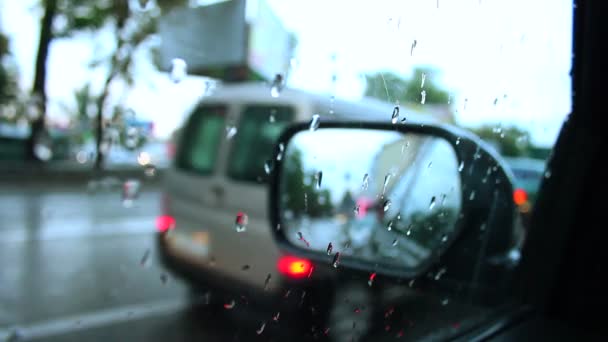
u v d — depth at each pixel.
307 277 1.59
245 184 2.74
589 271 1.42
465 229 1.54
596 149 1.47
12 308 2.71
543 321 1.42
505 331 1.35
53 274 3.34
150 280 3.04
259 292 1.93
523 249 1.59
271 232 2.08
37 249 3.83
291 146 2.15
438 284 1.52
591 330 1.36
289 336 1.62
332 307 1.52
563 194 1.52
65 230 4.39
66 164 4.50
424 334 1.43
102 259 3.80
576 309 1.42
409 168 1.84
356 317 1.52
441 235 1.66
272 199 2.15
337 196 2.10
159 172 4.43
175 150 3.32
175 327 2.32
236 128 2.99
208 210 2.80
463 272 1.53
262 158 2.73
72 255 3.83
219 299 2.29
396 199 1.85
